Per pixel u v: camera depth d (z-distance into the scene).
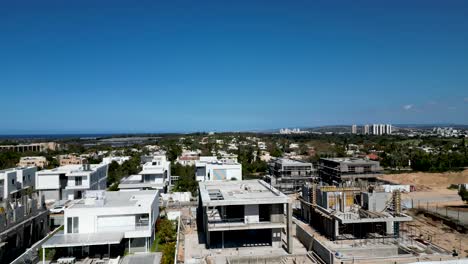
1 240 50.06
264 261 53.25
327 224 65.44
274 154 199.50
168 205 91.94
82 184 92.19
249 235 64.25
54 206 81.00
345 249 56.12
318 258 52.94
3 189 80.19
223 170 113.38
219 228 55.00
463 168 145.50
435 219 77.00
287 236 55.69
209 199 55.25
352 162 107.81
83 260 50.97
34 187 91.50
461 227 69.06
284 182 111.31
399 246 57.53
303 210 78.81
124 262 50.94
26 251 53.19
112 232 53.97
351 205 68.38
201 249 57.88
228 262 50.62
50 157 185.75
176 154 193.88
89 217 54.31
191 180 116.69
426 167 145.88
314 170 115.94
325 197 67.31
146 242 55.69
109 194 67.25
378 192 65.88
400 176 138.25
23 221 57.19
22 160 164.00
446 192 111.31
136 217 55.78
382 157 173.75
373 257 51.97
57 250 52.19
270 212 57.44
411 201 95.12
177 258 53.22
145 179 105.12
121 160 160.50
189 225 72.94
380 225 64.12
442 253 54.59
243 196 58.75
